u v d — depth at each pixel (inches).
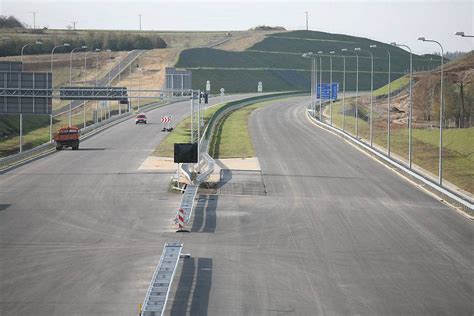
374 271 2139.5
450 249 2411.4
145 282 2000.5
